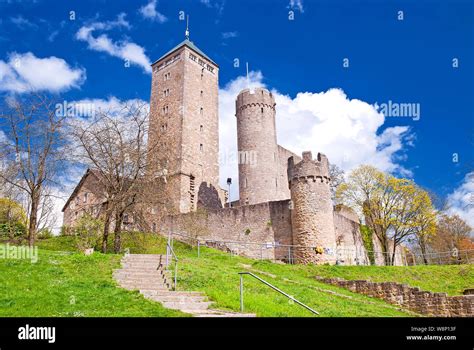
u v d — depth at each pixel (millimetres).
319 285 24906
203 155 54688
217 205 54688
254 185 49344
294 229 36469
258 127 51219
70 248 31266
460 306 21484
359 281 25031
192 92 56156
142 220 33625
